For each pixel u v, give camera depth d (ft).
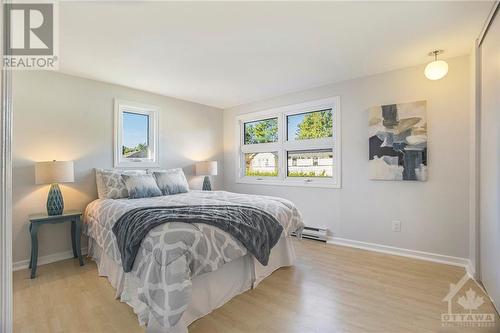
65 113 9.86
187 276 5.13
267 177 14.11
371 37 7.43
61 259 9.58
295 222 8.91
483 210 7.16
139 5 5.80
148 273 5.14
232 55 8.54
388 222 10.08
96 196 10.58
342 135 11.22
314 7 6.00
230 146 15.76
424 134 9.22
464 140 8.61
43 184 9.20
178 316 4.84
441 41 7.70
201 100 14.19
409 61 9.14
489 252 6.57
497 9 5.85
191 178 14.32
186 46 7.85
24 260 8.79
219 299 6.33
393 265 8.79
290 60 8.98
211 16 6.31
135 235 5.81
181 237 5.37
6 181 2.63
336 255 9.83
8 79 2.67
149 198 9.77
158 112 12.82
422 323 5.55
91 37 7.16
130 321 5.71
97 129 10.71
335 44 7.84
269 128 14.16
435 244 9.14
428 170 9.25
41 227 9.20
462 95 8.63
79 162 10.18
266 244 7.22
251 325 5.55
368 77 10.52
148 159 12.63
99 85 10.81
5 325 2.62
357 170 10.81
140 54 8.34
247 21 6.55
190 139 14.30
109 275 7.70
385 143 9.95
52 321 5.70
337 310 6.08
